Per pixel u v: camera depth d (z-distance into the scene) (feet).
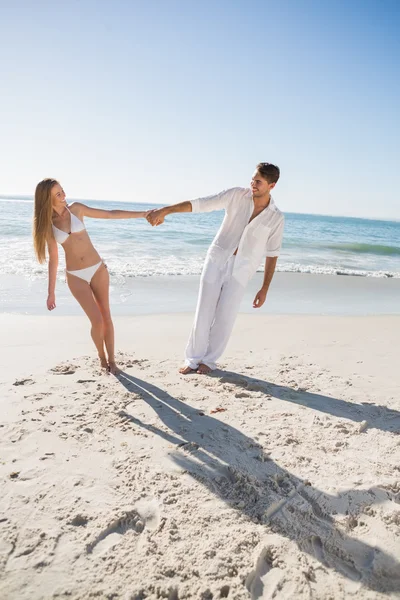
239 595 5.97
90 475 8.51
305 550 6.82
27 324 19.29
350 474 8.75
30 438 9.75
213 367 14.33
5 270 31.63
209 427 10.57
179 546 6.79
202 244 56.03
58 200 12.59
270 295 29.45
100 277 13.34
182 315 22.47
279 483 8.50
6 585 6.04
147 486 8.22
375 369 14.94
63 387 12.58
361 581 6.28
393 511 7.67
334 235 95.66
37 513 7.42
